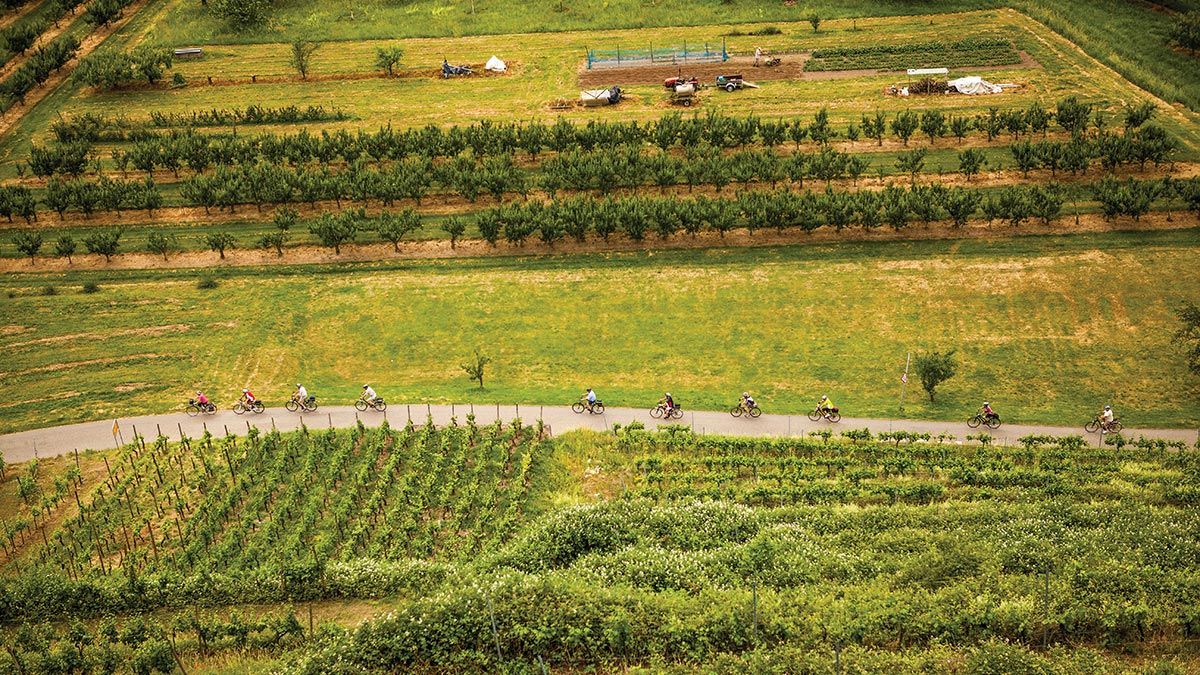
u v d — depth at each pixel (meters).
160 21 161.75
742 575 62.41
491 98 138.25
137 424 84.50
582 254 106.69
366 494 74.19
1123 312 93.69
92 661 57.84
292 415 84.62
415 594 62.06
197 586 63.78
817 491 72.31
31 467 78.50
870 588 59.56
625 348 93.00
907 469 75.00
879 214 105.38
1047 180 113.69
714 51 148.62
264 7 161.25
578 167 113.75
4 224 114.00
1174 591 57.34
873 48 145.25
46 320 98.31
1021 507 68.25
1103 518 66.75
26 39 150.12
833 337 93.12
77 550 69.81
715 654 55.16
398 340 95.44
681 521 68.06
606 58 148.38
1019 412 82.56
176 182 121.69
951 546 63.16
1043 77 135.38
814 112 129.50
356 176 113.75
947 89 132.50
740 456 76.50
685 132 119.88
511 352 93.12
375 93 141.00
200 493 75.31
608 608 57.41
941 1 159.62
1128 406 82.94
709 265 103.69
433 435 80.38
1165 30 143.62
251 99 140.25
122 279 104.50
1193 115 124.44
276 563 66.75
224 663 57.62
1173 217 105.69
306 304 100.44
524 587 58.91
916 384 87.06
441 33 158.12
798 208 105.25
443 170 114.19
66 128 128.50
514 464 77.25
